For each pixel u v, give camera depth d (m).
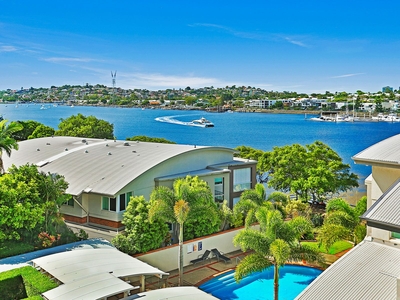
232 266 32.41
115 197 33.03
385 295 16.02
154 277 29.41
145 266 23.28
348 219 29.09
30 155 46.12
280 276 30.88
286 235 25.03
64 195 30.16
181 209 27.41
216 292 28.17
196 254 32.88
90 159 40.88
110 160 39.75
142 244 29.08
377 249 19.59
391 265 18.02
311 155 52.12
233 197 43.16
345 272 18.11
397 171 20.20
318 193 48.75
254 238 24.64
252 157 63.75
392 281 16.81
